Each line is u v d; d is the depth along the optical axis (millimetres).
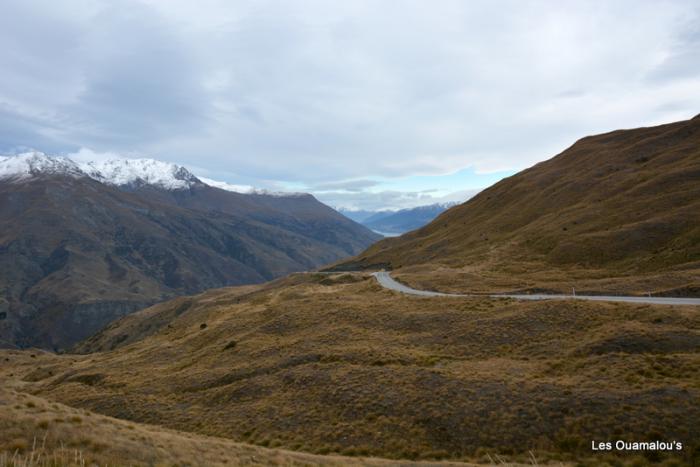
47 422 21703
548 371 30766
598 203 104375
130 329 183750
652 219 82250
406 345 41906
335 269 167625
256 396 36938
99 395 45812
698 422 21969
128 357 66125
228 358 49500
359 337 46406
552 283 64625
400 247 165250
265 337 54000
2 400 25109
